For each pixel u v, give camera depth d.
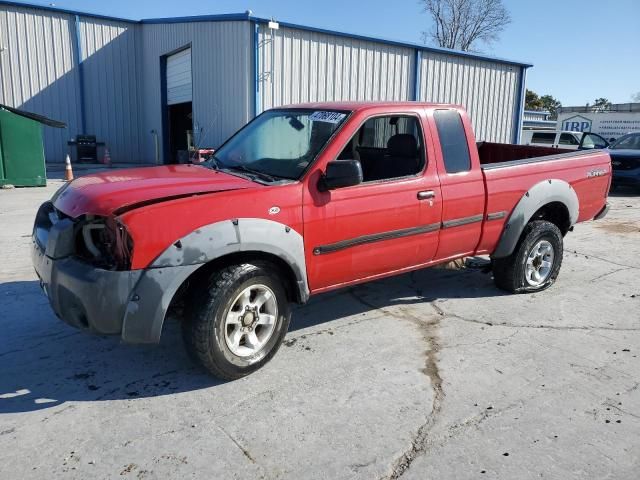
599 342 4.58
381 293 5.73
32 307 5.08
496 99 19.72
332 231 4.05
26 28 19.50
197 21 16.36
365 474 2.85
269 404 3.51
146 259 3.29
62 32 20.19
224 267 3.63
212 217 3.48
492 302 5.50
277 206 3.74
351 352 4.30
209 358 3.58
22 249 7.08
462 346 4.45
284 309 3.96
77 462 2.91
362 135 4.88
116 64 21.59
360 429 3.25
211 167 4.64
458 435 3.21
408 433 3.22
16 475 2.80
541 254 5.78
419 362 4.15
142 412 3.40
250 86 14.30
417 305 5.39
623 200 13.27
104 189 3.68
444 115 4.83
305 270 3.97
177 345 4.36
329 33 15.09
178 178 4.00
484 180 4.99
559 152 6.53
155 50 20.45
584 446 3.12
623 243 8.42
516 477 2.84
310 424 3.29
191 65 17.25
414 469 2.89
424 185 4.57
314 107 4.68
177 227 3.36
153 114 21.55
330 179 3.85
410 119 4.63
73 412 3.39
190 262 3.37
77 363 4.04
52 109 20.48
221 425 3.27
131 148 22.58
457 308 5.32
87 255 3.48
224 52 15.16
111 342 4.39
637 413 3.47
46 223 3.97
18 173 12.82
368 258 4.36
